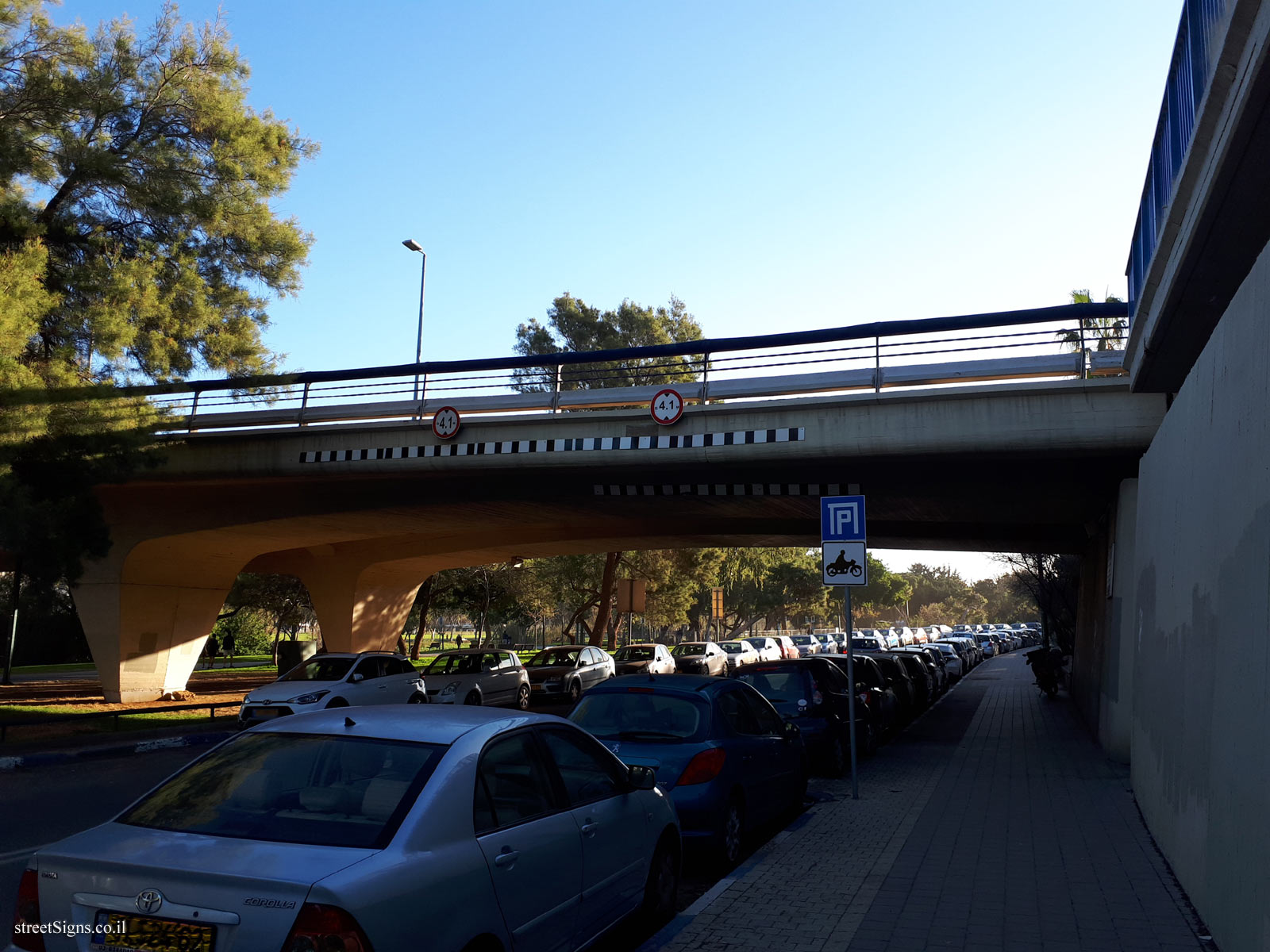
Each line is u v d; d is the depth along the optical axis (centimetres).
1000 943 587
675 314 4819
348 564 3200
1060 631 3872
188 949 340
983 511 2294
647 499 2275
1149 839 884
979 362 1670
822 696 1305
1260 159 709
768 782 894
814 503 2291
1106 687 1600
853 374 1755
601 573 4800
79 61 1884
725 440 1836
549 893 459
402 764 427
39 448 1703
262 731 470
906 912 651
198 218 2067
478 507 2406
